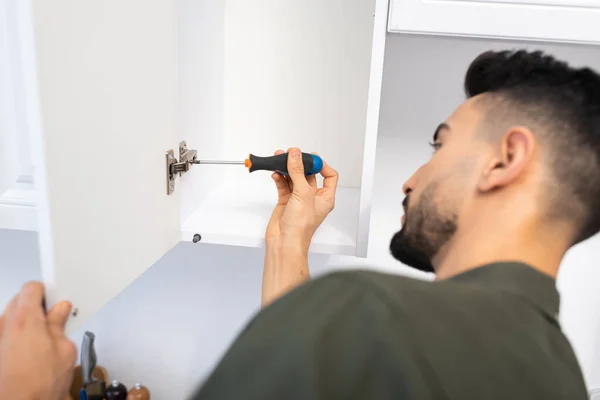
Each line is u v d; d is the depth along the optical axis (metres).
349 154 1.14
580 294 1.10
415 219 0.65
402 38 0.90
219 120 1.13
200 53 0.97
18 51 0.64
